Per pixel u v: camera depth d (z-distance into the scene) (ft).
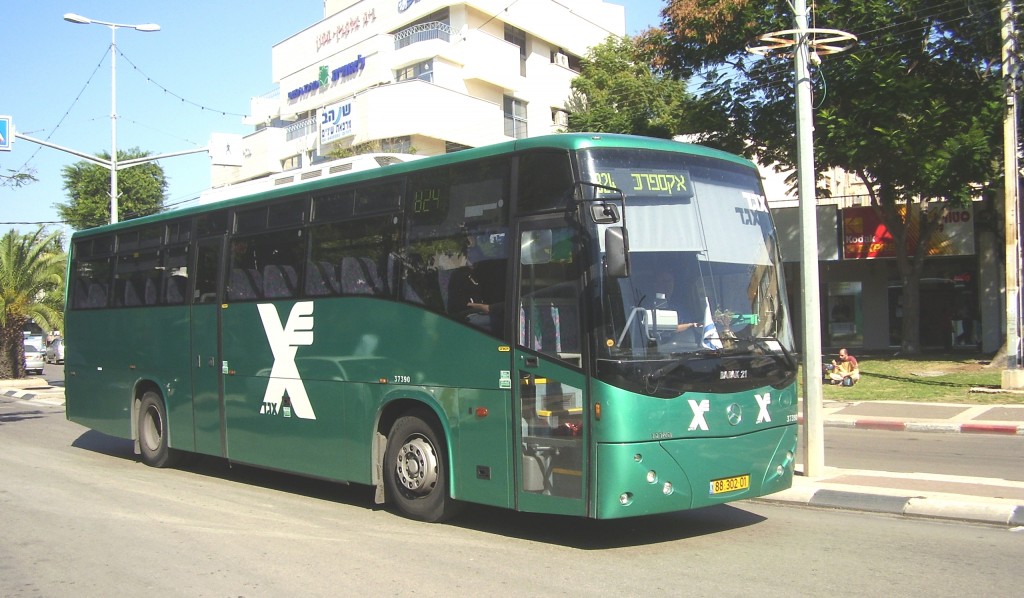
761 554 22.44
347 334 28.99
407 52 124.57
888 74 64.34
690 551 22.91
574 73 144.56
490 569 21.45
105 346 42.88
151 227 40.22
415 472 26.68
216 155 83.66
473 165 25.48
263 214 33.58
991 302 86.43
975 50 66.69
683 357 22.24
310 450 30.42
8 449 47.19
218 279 35.35
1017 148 62.95
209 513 29.09
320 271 30.45
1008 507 25.27
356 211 29.35
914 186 71.10
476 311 24.70
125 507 30.25
